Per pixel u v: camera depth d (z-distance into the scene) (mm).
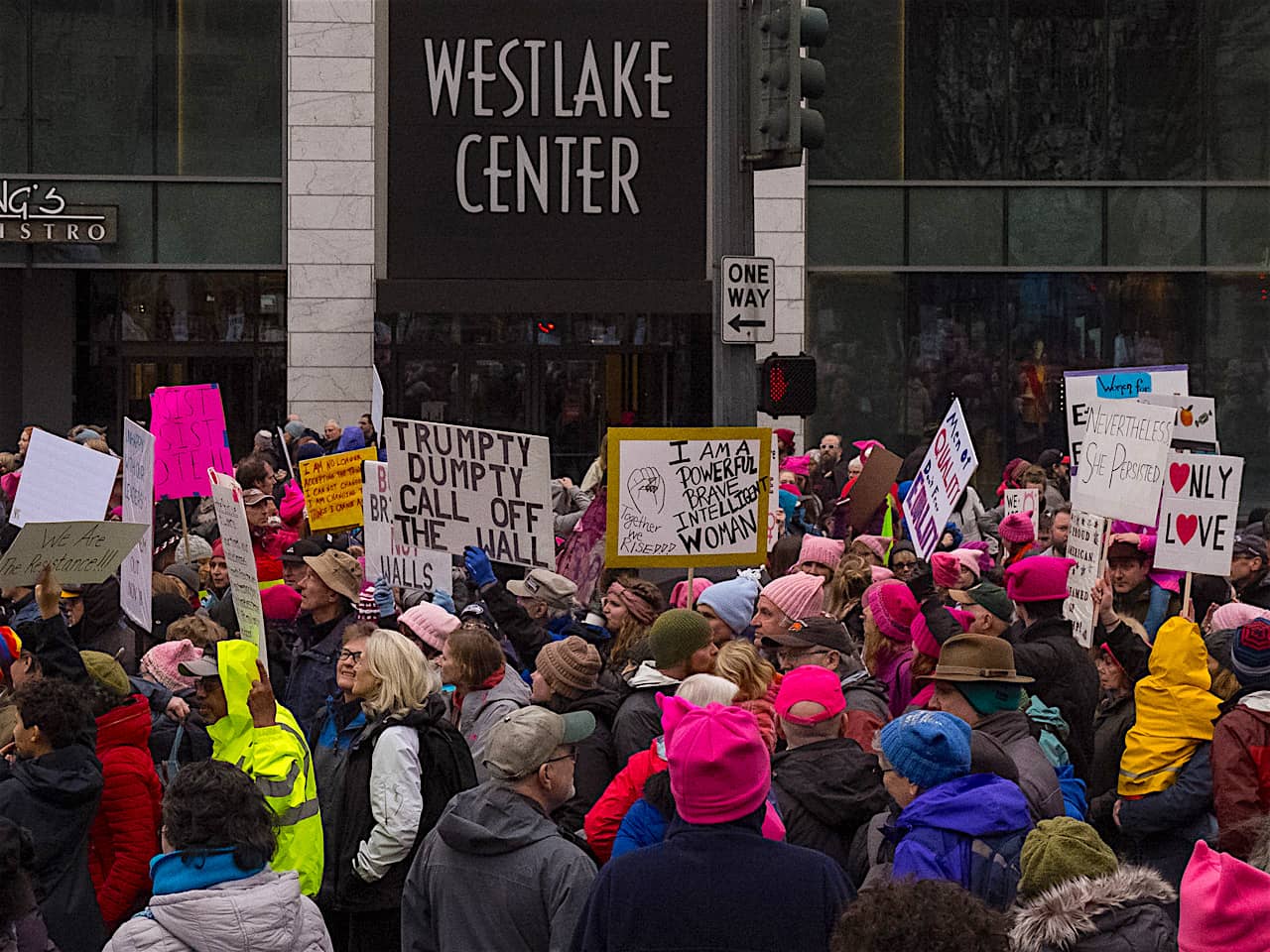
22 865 5578
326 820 8133
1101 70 35250
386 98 33375
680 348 36000
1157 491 11414
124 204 33906
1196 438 13195
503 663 8930
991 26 35125
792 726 7312
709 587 9891
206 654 9602
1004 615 8719
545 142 33125
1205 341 35594
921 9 35062
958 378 35438
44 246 33938
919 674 8383
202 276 35188
